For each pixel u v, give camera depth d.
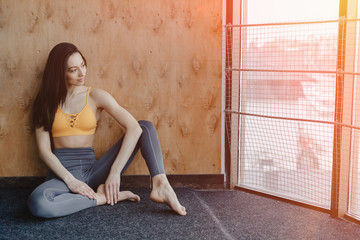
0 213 2.30
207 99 2.82
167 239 1.94
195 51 2.77
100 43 2.73
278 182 2.67
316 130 2.41
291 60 2.48
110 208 2.37
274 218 2.27
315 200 2.48
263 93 2.66
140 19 2.73
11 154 2.83
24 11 2.70
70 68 2.41
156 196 2.30
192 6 2.72
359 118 2.25
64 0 2.69
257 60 2.66
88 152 2.52
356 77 2.23
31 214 2.28
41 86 2.52
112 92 2.78
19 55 2.73
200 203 2.49
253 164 2.80
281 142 2.61
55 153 2.49
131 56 2.75
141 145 2.47
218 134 2.86
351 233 2.06
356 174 2.29
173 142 2.85
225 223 2.18
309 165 2.49
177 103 2.81
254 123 2.74
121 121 2.47
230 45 2.73
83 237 1.96
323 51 2.33
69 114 2.45
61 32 2.72
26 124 2.80
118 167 2.40
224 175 2.92
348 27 2.14
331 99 2.32
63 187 2.29
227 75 2.78
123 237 1.96
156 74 2.78
